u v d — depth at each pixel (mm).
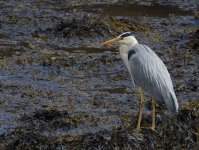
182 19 24125
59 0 27047
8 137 12359
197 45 19875
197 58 18844
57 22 23094
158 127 12641
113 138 11750
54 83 16281
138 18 23953
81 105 14570
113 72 17453
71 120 13234
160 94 12273
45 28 22297
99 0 27078
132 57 12797
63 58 18500
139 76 12602
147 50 12773
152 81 12383
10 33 21703
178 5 26578
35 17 23781
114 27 21828
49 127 12945
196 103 14172
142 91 12734
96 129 12977
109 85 16250
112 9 25391
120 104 14672
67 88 15883
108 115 13883
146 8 25812
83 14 24297
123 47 13023
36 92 15445
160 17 24359
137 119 13102
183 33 21953
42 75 16984
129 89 15906
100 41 20750
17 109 14203
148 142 11930
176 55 19156
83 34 21172
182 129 12547
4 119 13500
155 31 22234
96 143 11672
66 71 17406
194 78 16922
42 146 11695
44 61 18094
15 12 24547
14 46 19953
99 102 14727
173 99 12125
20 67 17641
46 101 14812
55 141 11930
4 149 11828
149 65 12484
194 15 24344
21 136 11953
